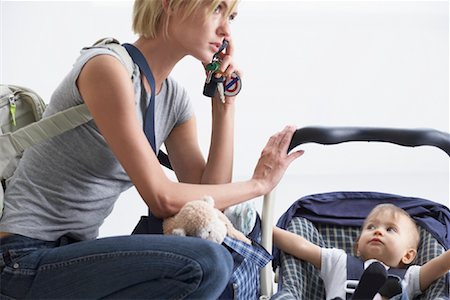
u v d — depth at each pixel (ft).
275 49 13.00
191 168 6.15
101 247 4.74
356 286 5.84
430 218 6.44
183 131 6.14
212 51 5.37
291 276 5.93
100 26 12.25
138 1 5.40
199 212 4.99
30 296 4.87
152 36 5.39
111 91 4.90
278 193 11.31
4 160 5.06
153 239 4.75
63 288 4.80
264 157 5.63
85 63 5.00
